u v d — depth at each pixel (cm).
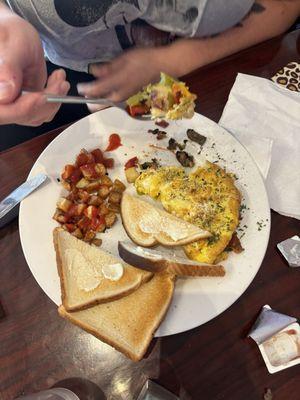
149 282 32
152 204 38
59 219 34
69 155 37
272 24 45
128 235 35
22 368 28
